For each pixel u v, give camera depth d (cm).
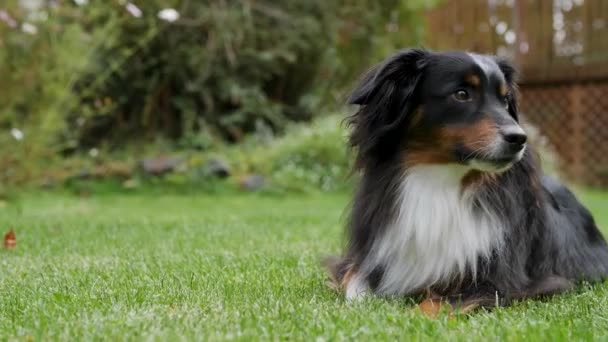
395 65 343
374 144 349
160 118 1258
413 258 344
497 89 338
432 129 336
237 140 1238
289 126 1230
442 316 293
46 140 897
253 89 1231
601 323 287
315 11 1266
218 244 547
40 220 693
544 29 1298
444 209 339
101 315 294
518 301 330
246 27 1191
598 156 1266
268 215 761
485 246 334
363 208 362
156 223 674
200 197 996
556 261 373
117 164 1070
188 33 1198
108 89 1160
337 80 1331
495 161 322
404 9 1334
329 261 405
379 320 285
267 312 301
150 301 326
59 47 862
